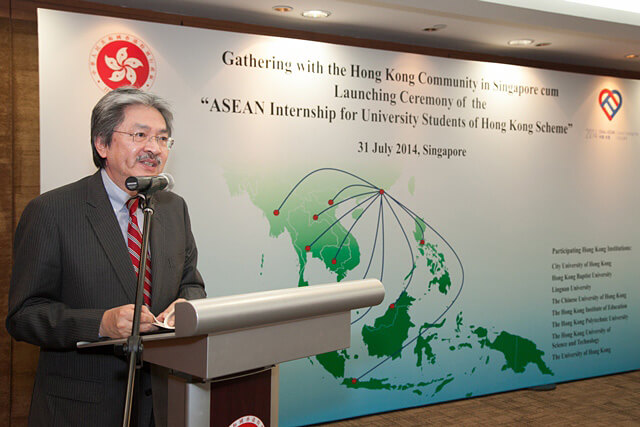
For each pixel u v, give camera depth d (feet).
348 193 14.40
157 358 5.27
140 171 7.01
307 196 13.93
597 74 18.99
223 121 13.03
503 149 16.38
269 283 13.56
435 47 16.43
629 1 14.42
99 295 6.75
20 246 6.80
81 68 11.69
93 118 7.12
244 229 13.29
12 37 11.87
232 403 5.48
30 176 12.06
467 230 15.89
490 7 12.98
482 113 16.10
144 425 6.72
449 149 15.65
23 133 11.98
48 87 11.44
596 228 17.76
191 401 5.18
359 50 14.49
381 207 14.82
